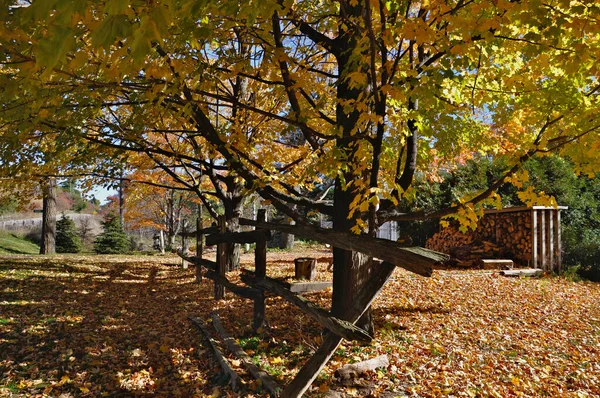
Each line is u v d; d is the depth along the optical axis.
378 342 5.57
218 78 5.14
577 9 3.05
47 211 18.14
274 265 13.59
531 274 10.85
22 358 5.36
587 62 3.88
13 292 8.58
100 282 10.48
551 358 5.35
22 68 2.70
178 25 3.23
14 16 2.75
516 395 4.32
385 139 5.17
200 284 10.23
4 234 26.59
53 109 3.92
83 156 7.79
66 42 1.51
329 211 5.68
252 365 4.90
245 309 7.48
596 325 6.72
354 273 5.53
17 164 7.34
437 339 5.80
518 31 4.45
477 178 15.42
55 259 14.05
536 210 11.48
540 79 4.74
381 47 3.71
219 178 11.19
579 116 4.00
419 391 4.31
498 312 7.25
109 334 6.38
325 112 7.52
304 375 3.39
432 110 3.95
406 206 16.44
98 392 4.58
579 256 11.71
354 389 4.33
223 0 2.85
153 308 7.99
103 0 2.04
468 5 3.54
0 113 3.78
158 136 11.48
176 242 29.88
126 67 2.15
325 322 3.34
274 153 9.11
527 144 4.39
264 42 4.89
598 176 13.54
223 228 8.02
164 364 5.30
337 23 4.58
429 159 5.29
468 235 14.11
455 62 3.38
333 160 4.16
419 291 8.47
